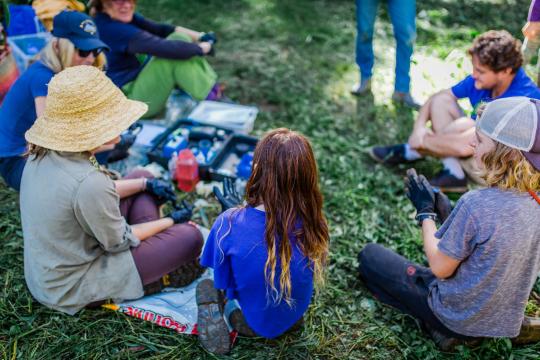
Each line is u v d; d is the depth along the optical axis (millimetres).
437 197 2602
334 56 5262
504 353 2424
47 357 2340
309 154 1989
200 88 4117
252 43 5430
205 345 2381
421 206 2486
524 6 6230
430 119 3641
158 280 2641
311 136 4121
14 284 2705
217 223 2137
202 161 3523
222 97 4453
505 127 1812
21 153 2912
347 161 3873
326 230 2162
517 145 1786
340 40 5539
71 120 2117
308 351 2453
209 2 6141
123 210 2816
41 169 2195
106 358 2363
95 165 2262
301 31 5672
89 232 2297
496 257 1938
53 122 2121
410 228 3277
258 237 2055
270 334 2404
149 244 2531
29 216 2248
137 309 2553
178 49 3887
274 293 2174
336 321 2629
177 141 3631
